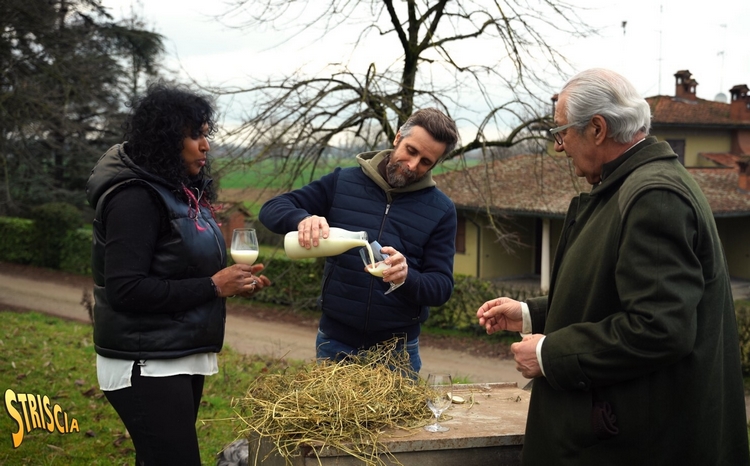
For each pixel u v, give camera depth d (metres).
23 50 14.28
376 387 2.18
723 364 1.76
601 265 1.75
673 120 23.67
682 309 1.57
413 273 2.65
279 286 14.78
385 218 2.77
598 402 1.75
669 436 1.69
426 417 2.17
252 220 10.90
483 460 2.04
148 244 2.15
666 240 1.62
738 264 20.95
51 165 20.12
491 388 2.64
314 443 1.91
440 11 9.91
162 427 2.20
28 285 16.59
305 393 2.08
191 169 2.31
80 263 18.66
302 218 2.66
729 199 19.22
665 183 1.65
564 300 1.85
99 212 2.16
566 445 1.79
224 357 7.52
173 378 2.24
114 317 2.18
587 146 1.86
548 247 18.69
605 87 1.80
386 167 2.79
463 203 18.84
